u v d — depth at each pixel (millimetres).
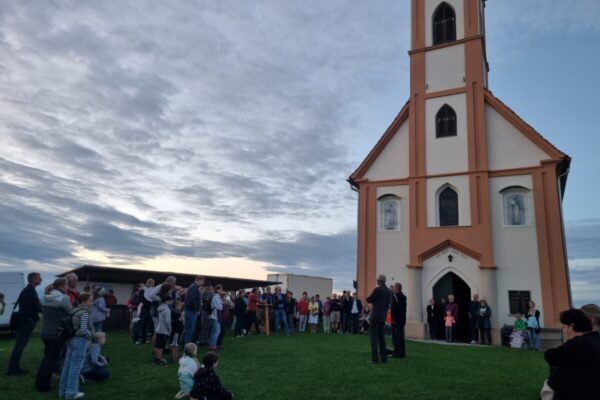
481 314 19938
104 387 9305
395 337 13477
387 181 24688
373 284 23703
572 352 4430
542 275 20469
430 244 22750
